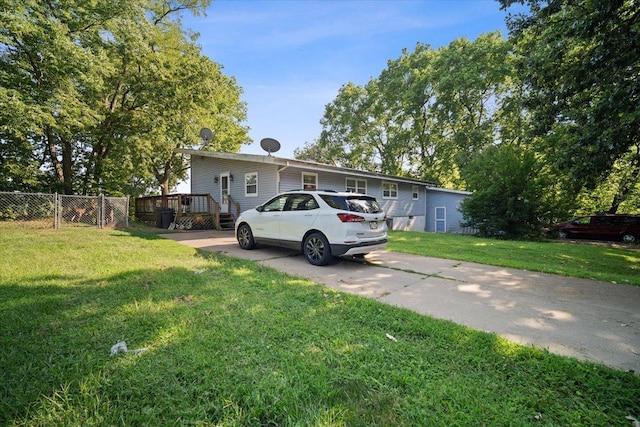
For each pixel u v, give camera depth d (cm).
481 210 1461
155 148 1683
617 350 264
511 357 243
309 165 1233
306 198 642
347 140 3259
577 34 597
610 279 511
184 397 189
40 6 1059
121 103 1700
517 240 1340
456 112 2380
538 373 222
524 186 1392
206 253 683
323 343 261
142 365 222
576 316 344
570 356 252
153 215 1608
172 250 707
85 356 234
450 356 245
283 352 244
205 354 238
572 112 720
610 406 188
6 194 1070
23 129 1085
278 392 194
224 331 280
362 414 178
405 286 465
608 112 566
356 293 425
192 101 1684
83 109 1238
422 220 2238
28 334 270
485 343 266
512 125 2202
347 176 1612
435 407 184
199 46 1827
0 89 970
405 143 2842
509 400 192
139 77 1513
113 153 1673
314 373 216
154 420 171
